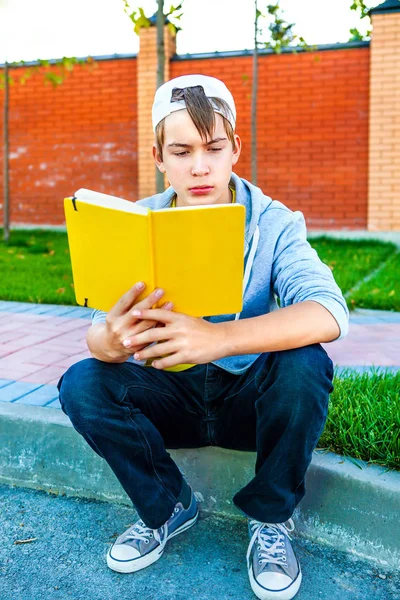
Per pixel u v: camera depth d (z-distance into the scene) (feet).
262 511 5.13
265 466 5.01
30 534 6.18
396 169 25.81
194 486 6.53
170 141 5.14
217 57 27.43
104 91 29.37
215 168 5.18
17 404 7.58
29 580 5.42
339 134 26.53
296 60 26.53
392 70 25.32
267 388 4.93
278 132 27.17
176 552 5.82
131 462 5.23
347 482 5.71
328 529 5.86
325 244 25.18
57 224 30.94
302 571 5.49
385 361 9.39
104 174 29.89
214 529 6.21
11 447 7.27
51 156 30.63
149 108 28.48
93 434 5.07
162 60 17.16
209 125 4.98
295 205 27.35
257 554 5.22
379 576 5.42
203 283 4.47
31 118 30.68
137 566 5.50
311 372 4.70
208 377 5.44
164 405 5.50
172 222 4.21
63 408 5.26
